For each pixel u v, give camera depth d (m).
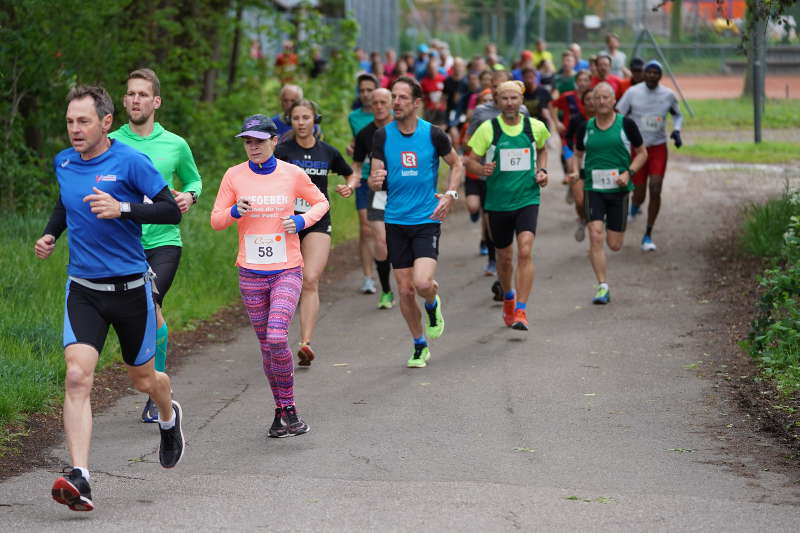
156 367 17.47
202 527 12.42
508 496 13.66
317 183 22.48
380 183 20.27
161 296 17.27
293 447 16.22
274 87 54.34
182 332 24.56
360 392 19.58
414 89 20.28
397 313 26.69
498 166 23.11
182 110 44.22
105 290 13.51
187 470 15.04
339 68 53.75
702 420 17.39
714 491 13.94
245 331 25.02
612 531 12.30
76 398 13.08
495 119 23.33
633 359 21.58
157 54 44.69
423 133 20.52
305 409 18.48
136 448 16.19
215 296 27.59
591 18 109.44
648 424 17.25
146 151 17.70
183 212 17.38
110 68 35.16
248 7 50.84
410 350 22.89
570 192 39.28
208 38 49.16
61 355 20.39
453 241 36.84
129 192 13.59
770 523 12.59
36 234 28.77
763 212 32.91
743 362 20.78
